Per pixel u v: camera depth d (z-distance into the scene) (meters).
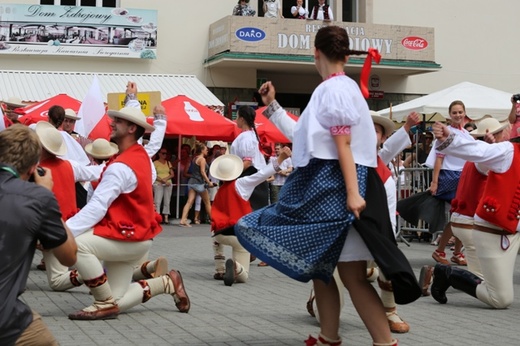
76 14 24.19
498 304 7.79
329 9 25.23
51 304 7.79
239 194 9.31
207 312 7.46
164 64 25.45
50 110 9.49
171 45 25.52
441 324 7.00
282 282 9.74
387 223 4.82
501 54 28.36
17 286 3.84
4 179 3.93
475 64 28.12
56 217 3.97
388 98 27.23
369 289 4.91
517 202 7.51
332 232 4.71
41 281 9.49
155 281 7.30
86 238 6.73
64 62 24.42
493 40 28.30
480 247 7.74
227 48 24.33
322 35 4.99
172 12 25.55
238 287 9.27
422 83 27.56
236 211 9.34
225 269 9.45
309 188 4.82
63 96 15.53
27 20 23.83
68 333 6.35
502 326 6.92
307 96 27.09
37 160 4.09
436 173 11.09
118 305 7.09
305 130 4.92
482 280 7.92
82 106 11.84
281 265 4.77
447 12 27.80
